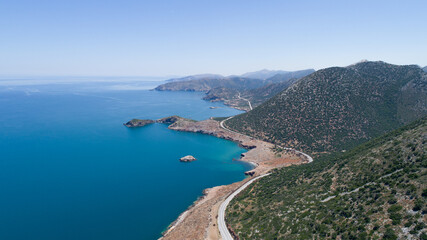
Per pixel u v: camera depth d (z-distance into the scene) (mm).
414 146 72312
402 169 67062
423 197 52969
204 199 120062
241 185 123062
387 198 58969
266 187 106188
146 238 91875
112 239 90688
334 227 59656
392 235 49094
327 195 75688
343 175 82188
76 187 132500
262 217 79625
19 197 119938
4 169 155875
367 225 54781
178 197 124188
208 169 163000
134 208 112562
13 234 91938
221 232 80188
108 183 138750
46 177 144750
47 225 97938
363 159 83500
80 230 95312
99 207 112375
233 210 93500
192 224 90312
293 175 108875
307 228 64062
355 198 66062
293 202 80688
